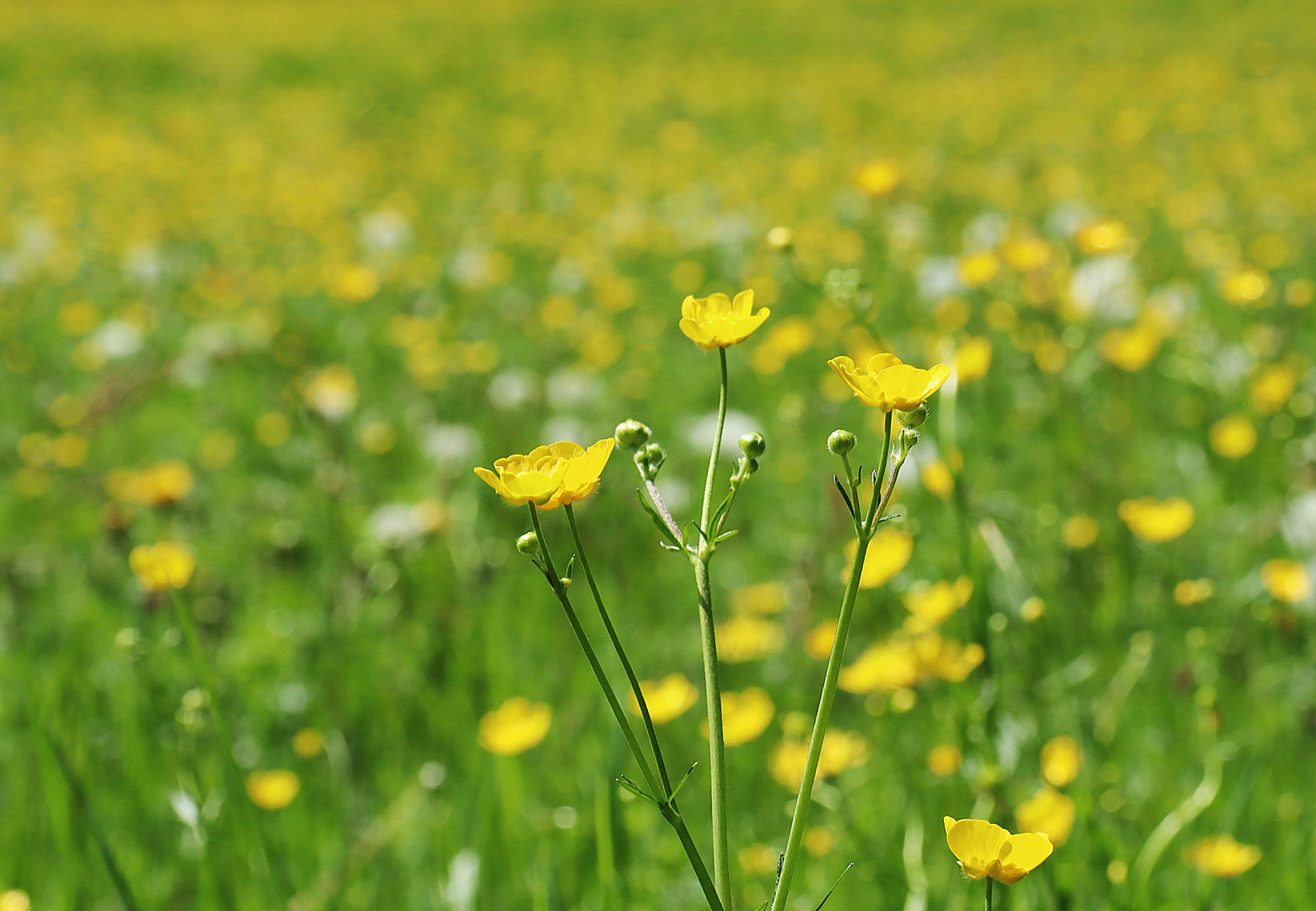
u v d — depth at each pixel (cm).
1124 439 392
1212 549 327
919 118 1391
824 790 197
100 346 600
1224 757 204
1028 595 215
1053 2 2161
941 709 202
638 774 236
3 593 327
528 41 2170
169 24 2516
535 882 189
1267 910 196
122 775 252
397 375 561
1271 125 1173
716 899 104
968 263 354
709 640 106
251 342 555
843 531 296
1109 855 173
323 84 1866
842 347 505
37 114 1705
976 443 381
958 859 111
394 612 315
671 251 811
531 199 1063
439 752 263
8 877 222
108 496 425
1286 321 489
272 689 290
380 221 846
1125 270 460
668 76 1792
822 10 2305
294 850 229
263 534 381
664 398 517
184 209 1038
